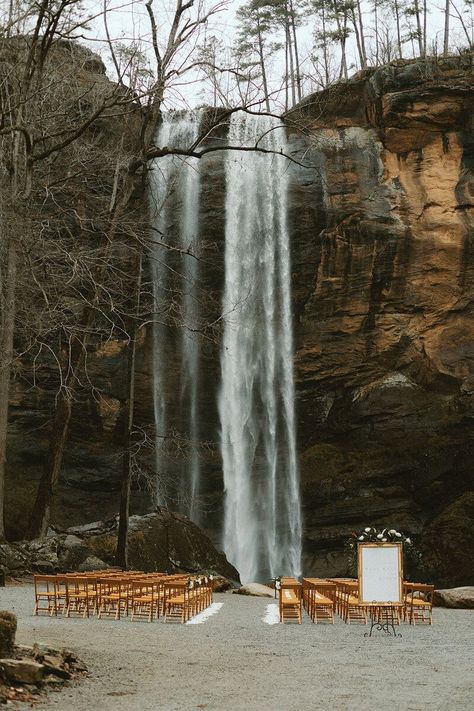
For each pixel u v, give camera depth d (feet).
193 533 103.35
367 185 127.95
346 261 126.72
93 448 123.85
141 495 125.18
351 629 46.32
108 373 126.00
